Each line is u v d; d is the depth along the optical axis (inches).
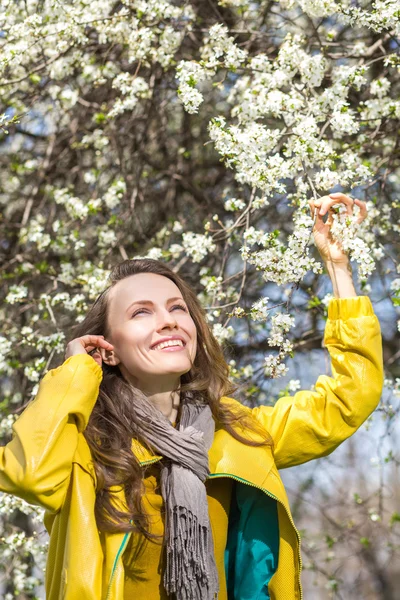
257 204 127.8
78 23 144.5
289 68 133.4
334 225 102.2
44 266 168.9
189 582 83.7
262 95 130.3
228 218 193.8
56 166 202.8
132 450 88.9
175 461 87.9
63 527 85.6
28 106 180.7
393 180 178.5
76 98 168.6
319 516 264.4
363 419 94.4
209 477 89.5
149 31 145.7
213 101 201.3
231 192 185.8
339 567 209.8
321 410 94.3
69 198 170.6
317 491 272.8
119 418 89.6
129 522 84.5
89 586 80.9
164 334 92.0
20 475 81.6
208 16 177.6
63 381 87.0
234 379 149.6
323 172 117.9
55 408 84.8
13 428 84.7
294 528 90.8
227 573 94.9
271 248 113.4
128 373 94.0
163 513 88.1
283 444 94.3
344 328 95.9
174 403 95.3
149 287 94.4
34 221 184.7
